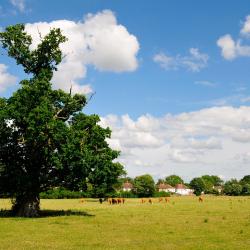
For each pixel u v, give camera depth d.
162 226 36.31
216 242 26.09
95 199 127.31
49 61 48.94
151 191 159.00
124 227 35.47
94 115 49.28
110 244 25.09
